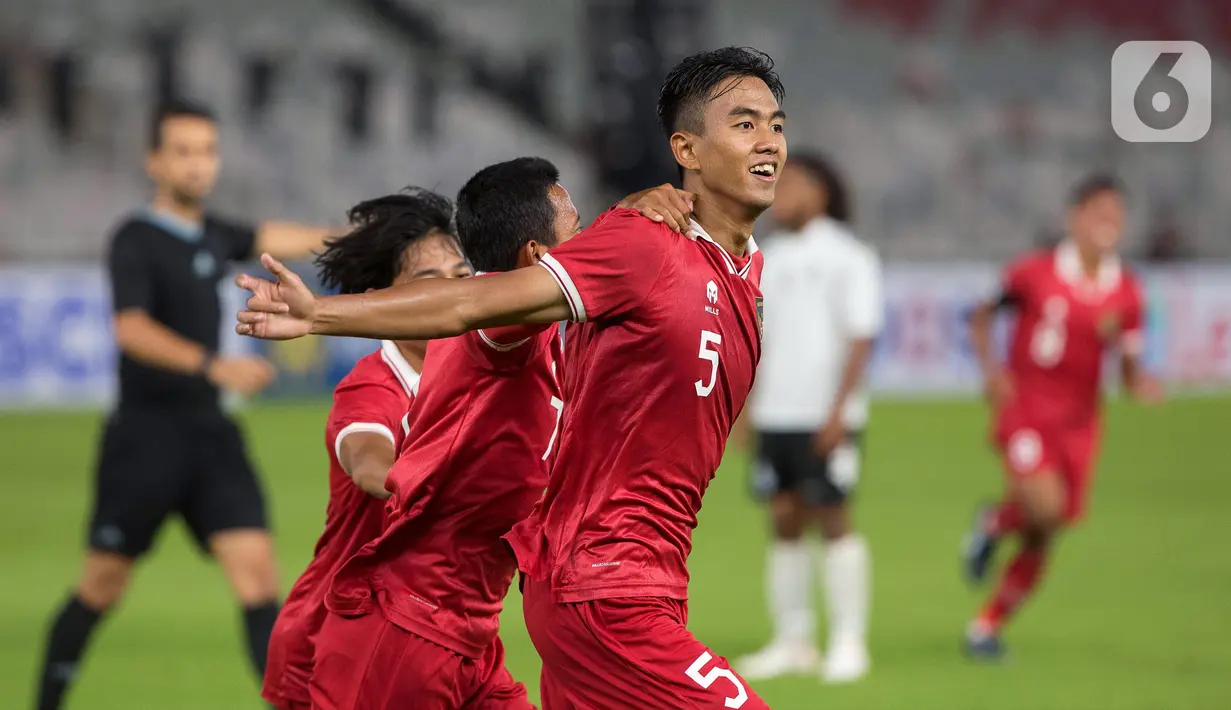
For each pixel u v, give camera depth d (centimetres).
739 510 4653
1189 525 4266
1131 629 2959
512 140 9294
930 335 7819
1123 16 10656
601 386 1245
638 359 1232
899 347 7762
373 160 9081
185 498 2214
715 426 1288
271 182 8812
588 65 8756
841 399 2664
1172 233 9725
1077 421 2956
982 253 9700
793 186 2806
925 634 2938
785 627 2675
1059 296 2964
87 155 8781
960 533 4106
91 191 8644
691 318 1230
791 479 2695
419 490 1303
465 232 1326
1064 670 2592
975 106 10231
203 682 2488
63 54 8900
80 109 8869
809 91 10056
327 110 9169
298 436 5972
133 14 9094
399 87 9288
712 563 3722
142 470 2191
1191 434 6456
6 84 8806
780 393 2717
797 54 10162
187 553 3969
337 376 7269
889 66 10262
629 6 8281
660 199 1240
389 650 1322
